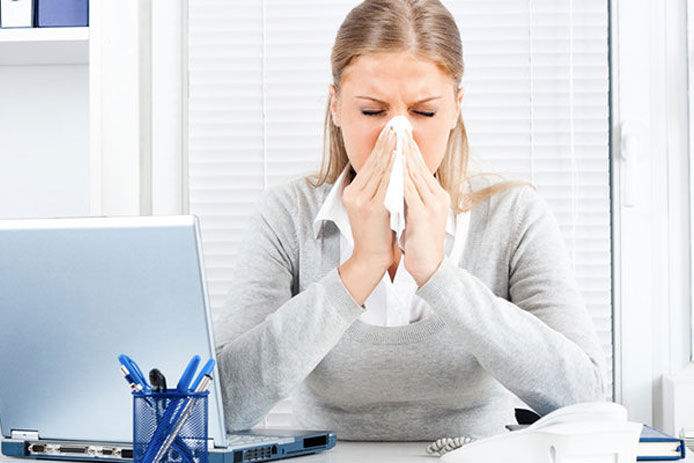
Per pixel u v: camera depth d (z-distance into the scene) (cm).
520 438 106
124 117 192
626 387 199
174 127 207
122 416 112
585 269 203
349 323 131
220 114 208
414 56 152
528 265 155
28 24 186
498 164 204
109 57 192
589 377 135
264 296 156
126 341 108
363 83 154
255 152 208
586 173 203
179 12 207
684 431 178
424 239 132
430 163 157
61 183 205
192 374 98
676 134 200
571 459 103
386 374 152
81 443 117
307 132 207
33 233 106
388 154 135
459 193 162
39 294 109
